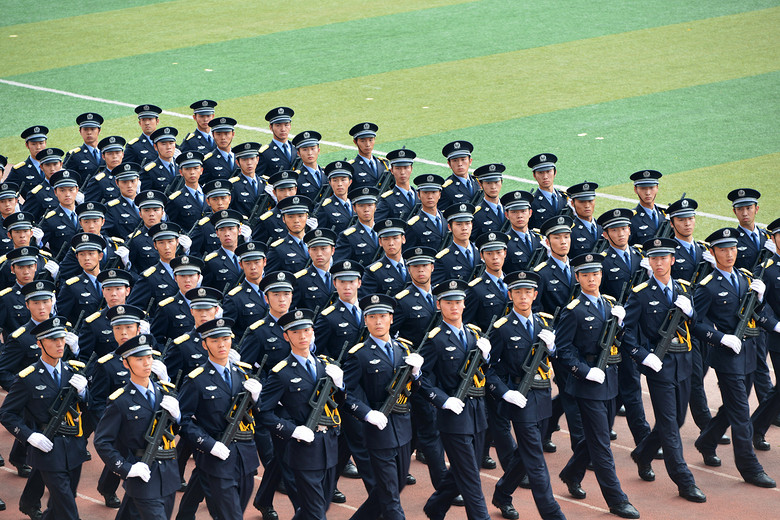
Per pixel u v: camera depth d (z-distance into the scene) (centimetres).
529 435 3556
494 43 10681
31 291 3838
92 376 3681
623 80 9438
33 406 3394
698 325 3934
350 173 5506
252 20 11769
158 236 4422
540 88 9325
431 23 11412
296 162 6059
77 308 4441
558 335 3762
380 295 3488
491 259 4172
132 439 3216
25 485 3816
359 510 3547
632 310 3934
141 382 3253
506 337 3622
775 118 8338
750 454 3912
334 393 3422
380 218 5425
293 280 3850
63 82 9906
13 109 9219
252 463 3350
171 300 4209
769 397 4166
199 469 3312
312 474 3353
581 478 3872
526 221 4781
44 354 3438
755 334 3994
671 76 9481
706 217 6606
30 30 11619
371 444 3409
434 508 3628
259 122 8712
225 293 4459
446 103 9019
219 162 6162
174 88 9662
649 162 7581
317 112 8906
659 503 3800
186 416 3303
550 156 5241
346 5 12262
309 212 5578
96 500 3869
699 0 11894
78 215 4934
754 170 7331
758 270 4228
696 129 8188
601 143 7988
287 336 3406
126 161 6475
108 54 10700
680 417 3919
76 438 3453
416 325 4047
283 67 10150
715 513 3712
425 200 5044
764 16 11156
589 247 4844
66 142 8375
